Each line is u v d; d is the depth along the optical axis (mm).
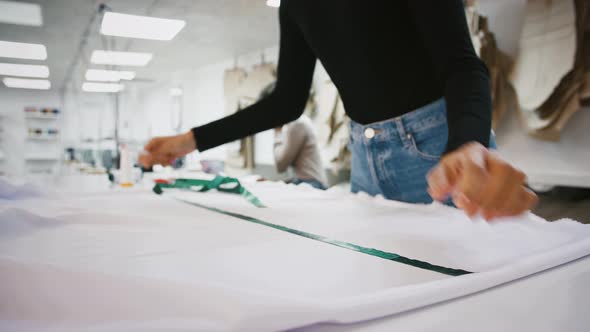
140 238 518
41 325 230
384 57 832
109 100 10477
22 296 249
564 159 2752
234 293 240
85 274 262
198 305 238
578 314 287
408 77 835
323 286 343
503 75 2867
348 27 832
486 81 559
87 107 10266
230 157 6258
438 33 607
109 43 5406
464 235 532
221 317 227
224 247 474
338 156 4207
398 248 470
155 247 470
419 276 369
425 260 419
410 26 788
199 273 373
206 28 4863
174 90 5438
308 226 605
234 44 5699
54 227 583
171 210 773
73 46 5527
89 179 1797
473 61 577
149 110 10305
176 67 7543
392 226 602
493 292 319
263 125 1014
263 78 5430
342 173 4707
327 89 4293
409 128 869
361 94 917
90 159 5152
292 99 1033
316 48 943
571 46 2293
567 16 2318
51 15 4203
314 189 1125
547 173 2686
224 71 6387
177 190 1173
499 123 3020
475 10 2719
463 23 604
